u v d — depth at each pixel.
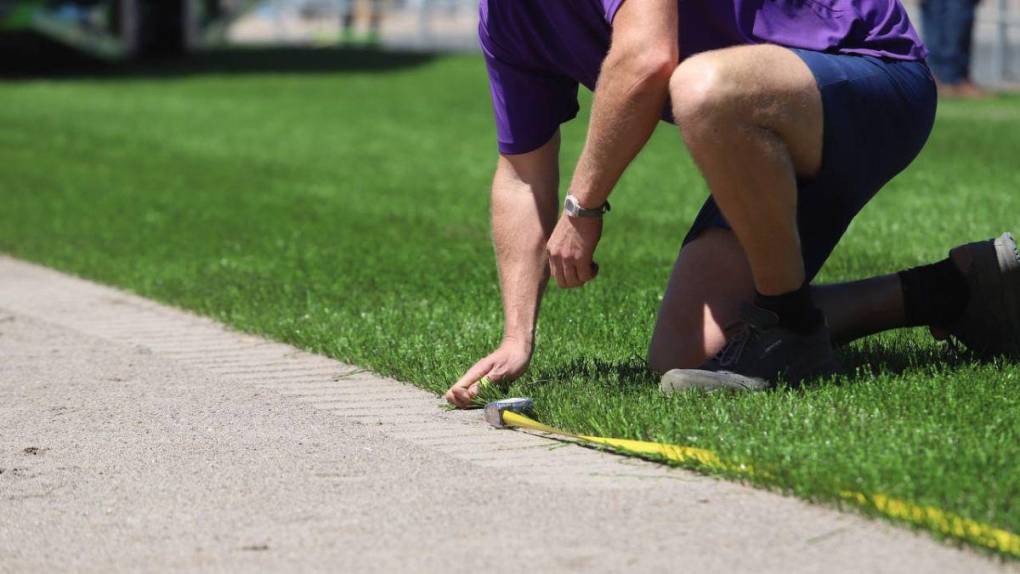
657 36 8.94
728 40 9.57
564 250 9.61
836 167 9.30
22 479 8.82
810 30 9.60
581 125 35.06
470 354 11.38
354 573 6.85
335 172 28.52
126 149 33.84
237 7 73.31
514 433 9.41
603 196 9.41
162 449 9.43
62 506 8.21
